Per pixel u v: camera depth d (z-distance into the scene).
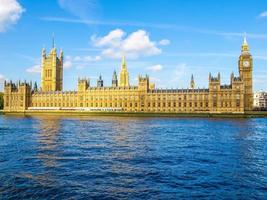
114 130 126.56
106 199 36.91
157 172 49.72
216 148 76.12
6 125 155.00
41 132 115.69
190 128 139.12
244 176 47.75
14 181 43.59
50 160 58.53
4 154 64.81
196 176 47.47
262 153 69.12
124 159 60.41
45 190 39.81
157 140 92.31
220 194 39.03
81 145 79.81
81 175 47.34
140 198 37.31
